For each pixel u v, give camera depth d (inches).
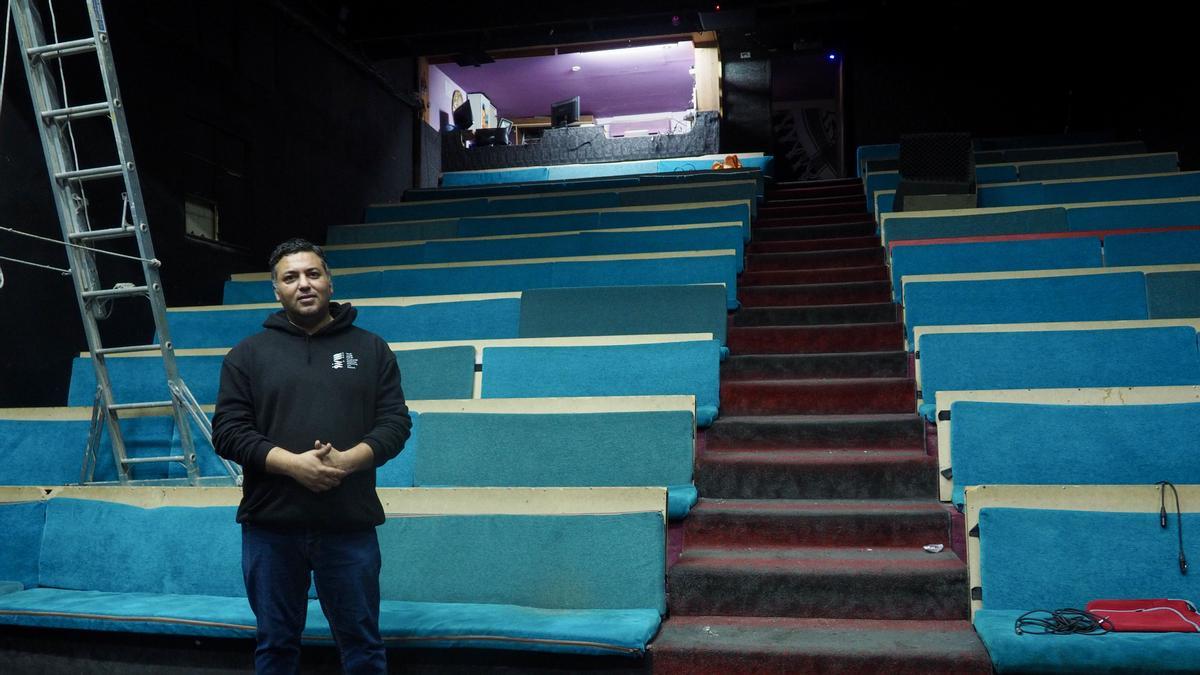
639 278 162.7
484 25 284.4
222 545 95.3
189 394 114.7
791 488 108.7
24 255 149.5
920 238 172.1
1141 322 116.3
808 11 299.9
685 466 103.9
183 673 85.7
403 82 320.8
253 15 217.9
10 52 149.1
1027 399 101.9
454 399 121.3
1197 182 191.0
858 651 77.2
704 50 352.5
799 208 238.8
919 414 118.0
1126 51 279.3
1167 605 75.2
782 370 137.7
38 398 150.2
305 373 68.4
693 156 338.6
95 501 101.5
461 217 240.1
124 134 112.4
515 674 78.2
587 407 111.6
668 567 91.0
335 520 67.0
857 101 331.9
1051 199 195.5
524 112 449.4
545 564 87.0
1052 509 82.8
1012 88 320.2
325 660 82.0
